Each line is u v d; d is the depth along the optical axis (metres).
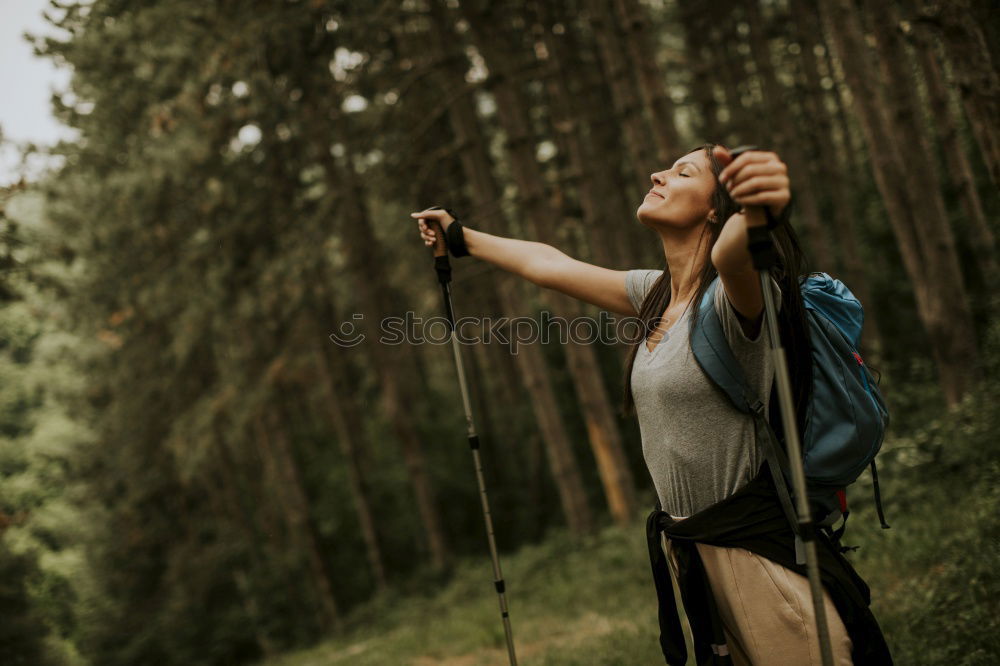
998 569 4.60
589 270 2.43
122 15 12.05
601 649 6.31
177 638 24.39
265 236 14.20
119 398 24.08
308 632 23.55
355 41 12.34
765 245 1.63
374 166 13.84
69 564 27.97
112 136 13.84
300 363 16.44
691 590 1.96
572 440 21.75
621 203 18.58
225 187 14.35
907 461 7.91
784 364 1.71
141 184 14.77
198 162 14.07
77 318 19.66
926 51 9.89
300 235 14.09
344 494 25.16
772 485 1.92
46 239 11.40
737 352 1.88
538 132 18.62
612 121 17.27
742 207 1.70
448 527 23.75
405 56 14.12
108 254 17.41
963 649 3.96
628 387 2.22
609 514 18.28
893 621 4.70
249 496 27.92
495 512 23.39
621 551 11.80
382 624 17.36
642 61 9.59
